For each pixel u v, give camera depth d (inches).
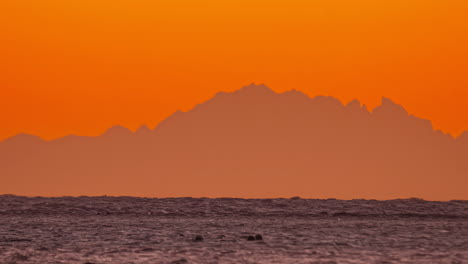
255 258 4712.1
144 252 4960.6
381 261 4616.1
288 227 6663.4
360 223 7096.5
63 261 4613.7
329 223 7062.0
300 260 4643.2
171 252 4953.3
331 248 5162.4
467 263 4544.8
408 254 4904.0
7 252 4965.6
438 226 6806.1
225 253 4911.4
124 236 5861.2
